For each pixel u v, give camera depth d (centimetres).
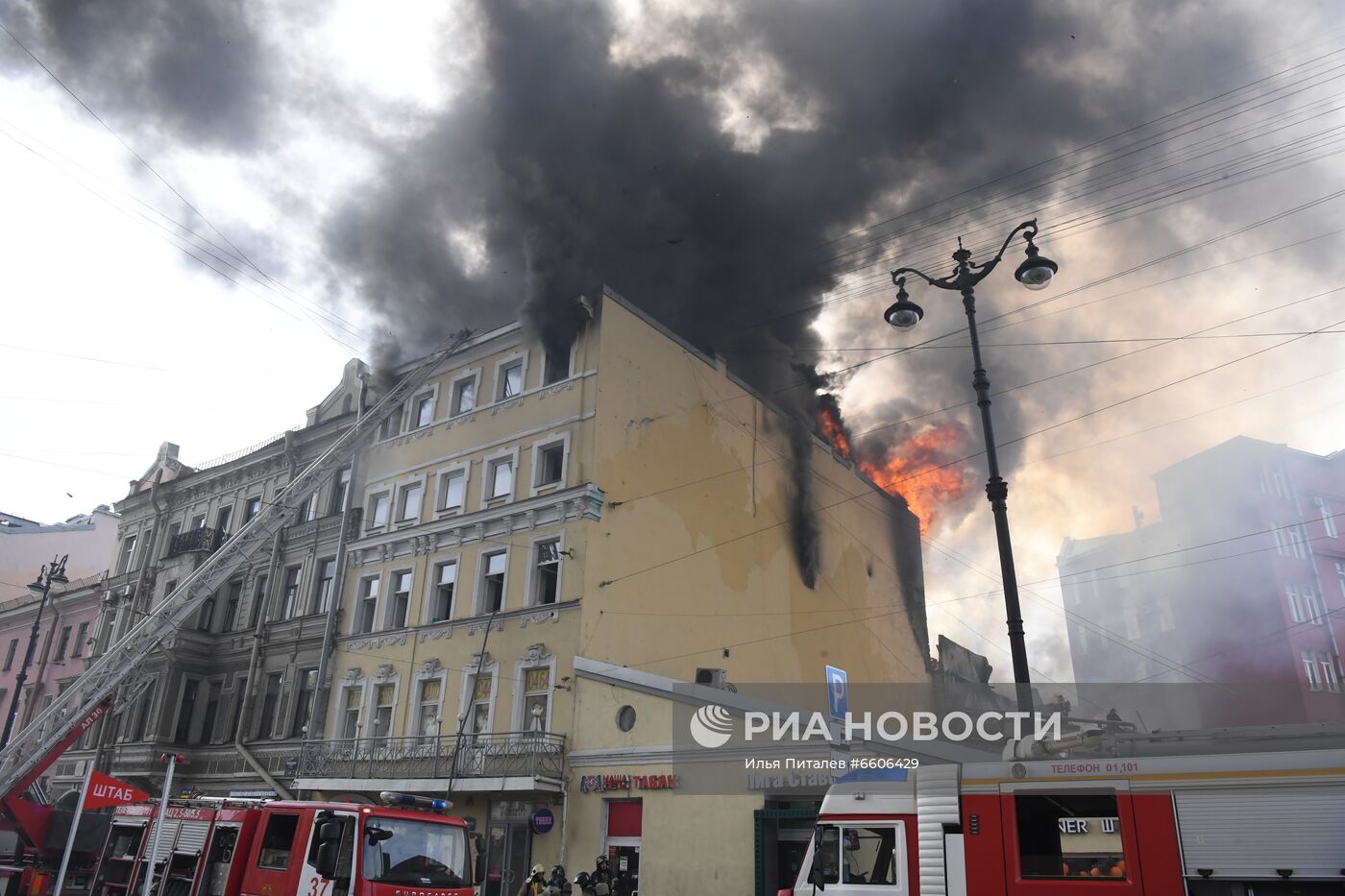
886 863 1113
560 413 2689
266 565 3372
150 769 3091
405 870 1271
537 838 2153
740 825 1844
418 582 2825
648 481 2695
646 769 2036
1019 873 1011
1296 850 893
